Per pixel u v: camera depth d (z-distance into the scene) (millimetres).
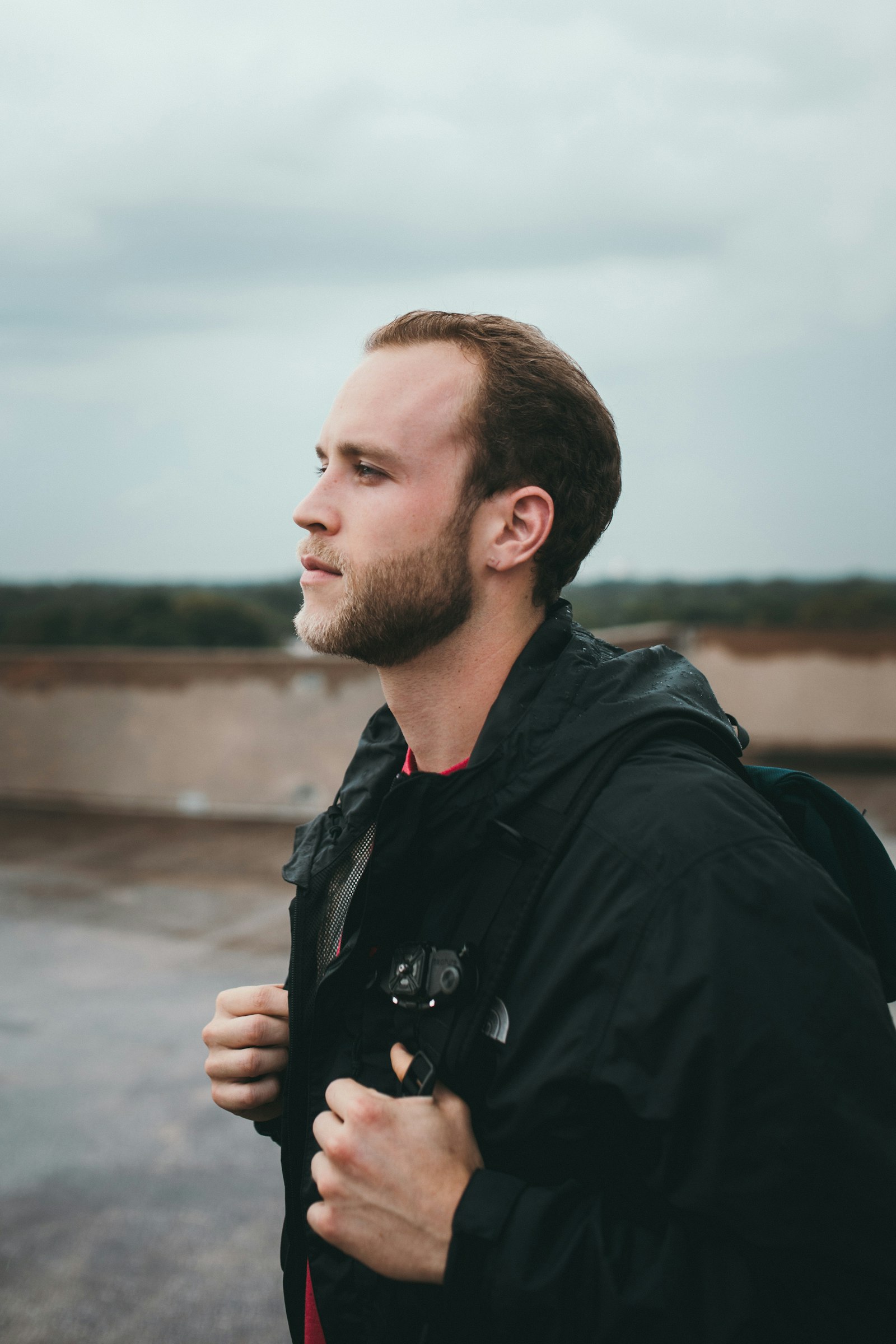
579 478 984
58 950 4594
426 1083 773
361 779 1100
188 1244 2355
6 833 7098
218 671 7664
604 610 17172
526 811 822
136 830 7207
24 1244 2346
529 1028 748
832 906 717
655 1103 681
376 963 887
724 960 679
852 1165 647
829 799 900
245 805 7582
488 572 958
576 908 762
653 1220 723
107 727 7852
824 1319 668
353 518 940
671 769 793
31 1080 3223
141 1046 3502
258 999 1058
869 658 9578
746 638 9711
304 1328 967
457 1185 748
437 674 974
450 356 956
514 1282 697
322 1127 781
